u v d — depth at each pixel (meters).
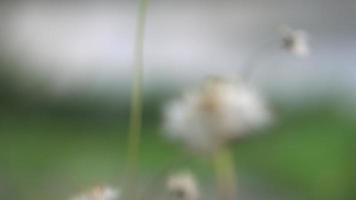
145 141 0.73
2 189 0.58
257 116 0.28
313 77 0.94
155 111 0.85
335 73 0.97
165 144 0.69
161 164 0.66
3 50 1.01
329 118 0.81
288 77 0.89
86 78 0.96
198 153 0.28
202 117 0.27
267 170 0.67
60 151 0.74
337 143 0.73
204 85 0.28
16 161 0.67
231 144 0.28
